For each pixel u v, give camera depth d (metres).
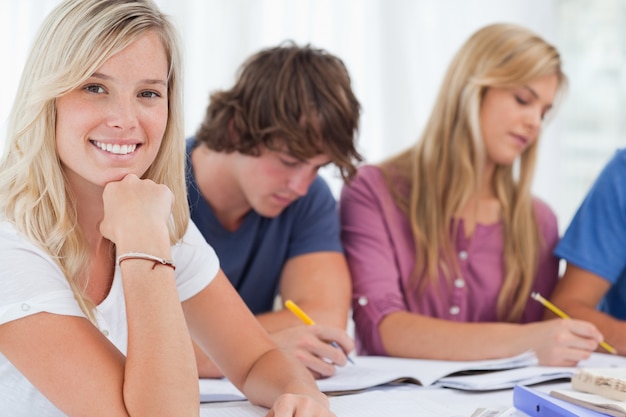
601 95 4.38
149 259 1.42
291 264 2.56
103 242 1.60
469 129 2.72
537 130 2.71
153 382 1.34
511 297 2.75
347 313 2.50
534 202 2.91
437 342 2.39
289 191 2.34
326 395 1.84
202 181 2.45
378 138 3.86
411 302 2.71
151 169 1.62
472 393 1.89
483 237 2.76
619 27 4.37
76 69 1.41
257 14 3.64
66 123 1.44
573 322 2.25
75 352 1.37
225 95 2.40
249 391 1.73
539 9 4.09
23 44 3.15
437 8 3.93
